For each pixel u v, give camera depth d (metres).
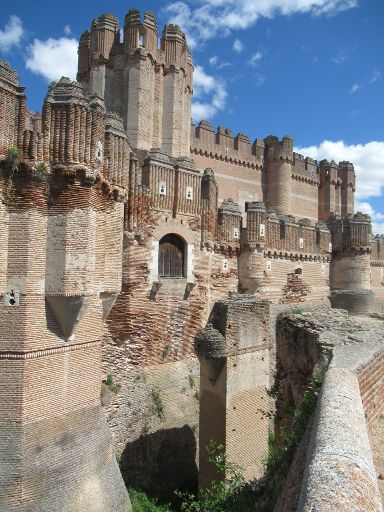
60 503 15.95
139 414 25.69
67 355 17.28
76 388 17.62
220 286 34.03
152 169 27.64
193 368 29.84
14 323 15.97
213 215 32.88
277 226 39.16
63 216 16.94
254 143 60.72
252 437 20.88
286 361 17.33
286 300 40.06
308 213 67.31
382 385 12.68
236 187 57.31
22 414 15.66
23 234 16.33
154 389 27.02
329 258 47.03
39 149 16.64
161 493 24.47
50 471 15.95
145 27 38.78
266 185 61.38
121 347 25.83
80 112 17.06
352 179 72.56
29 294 16.17
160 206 28.06
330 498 4.43
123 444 24.50
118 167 20.17
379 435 10.48
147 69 38.62
